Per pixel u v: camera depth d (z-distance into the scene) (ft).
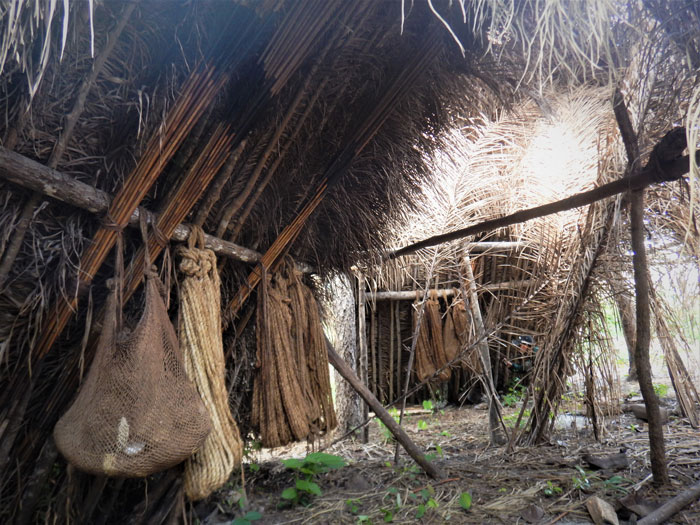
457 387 20.30
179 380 5.37
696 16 5.90
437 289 18.43
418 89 7.93
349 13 6.07
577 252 12.00
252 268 8.23
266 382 7.54
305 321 8.84
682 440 11.95
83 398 4.95
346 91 7.39
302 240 8.98
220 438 5.81
